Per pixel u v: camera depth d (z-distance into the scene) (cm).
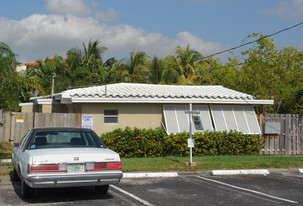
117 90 1672
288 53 2477
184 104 1683
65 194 803
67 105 1784
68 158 697
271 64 2450
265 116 1802
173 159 1346
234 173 1142
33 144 766
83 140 805
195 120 1672
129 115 1588
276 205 739
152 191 857
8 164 1180
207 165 1223
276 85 2159
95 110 1535
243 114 1769
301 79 2319
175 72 3544
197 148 1573
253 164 1274
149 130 1523
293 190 898
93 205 710
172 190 873
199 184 959
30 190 737
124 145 1459
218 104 1742
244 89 2306
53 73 3653
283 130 1814
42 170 679
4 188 858
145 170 1135
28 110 2414
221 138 1614
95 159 717
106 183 721
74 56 3894
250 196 820
